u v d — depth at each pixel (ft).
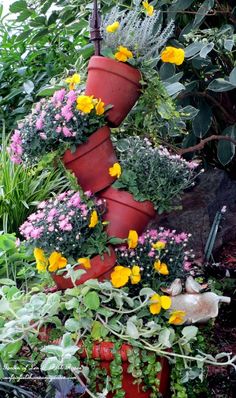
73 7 9.29
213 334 7.49
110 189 5.90
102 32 6.01
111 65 5.74
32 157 5.90
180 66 9.25
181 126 8.14
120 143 6.22
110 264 5.82
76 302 5.57
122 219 5.87
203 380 6.06
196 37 8.07
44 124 5.65
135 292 5.95
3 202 9.41
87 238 5.78
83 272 5.63
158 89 6.01
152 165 5.87
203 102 9.04
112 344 5.58
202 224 9.62
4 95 12.81
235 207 10.50
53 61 12.49
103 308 5.68
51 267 5.66
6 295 6.20
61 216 5.67
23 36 10.18
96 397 5.38
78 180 5.87
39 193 9.79
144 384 5.66
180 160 6.23
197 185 10.15
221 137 8.60
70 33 11.71
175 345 5.74
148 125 6.71
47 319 5.63
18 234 9.42
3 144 10.28
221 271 8.30
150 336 5.59
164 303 5.62
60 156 5.79
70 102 5.63
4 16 12.73
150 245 5.98
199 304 5.73
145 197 5.88
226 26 8.02
